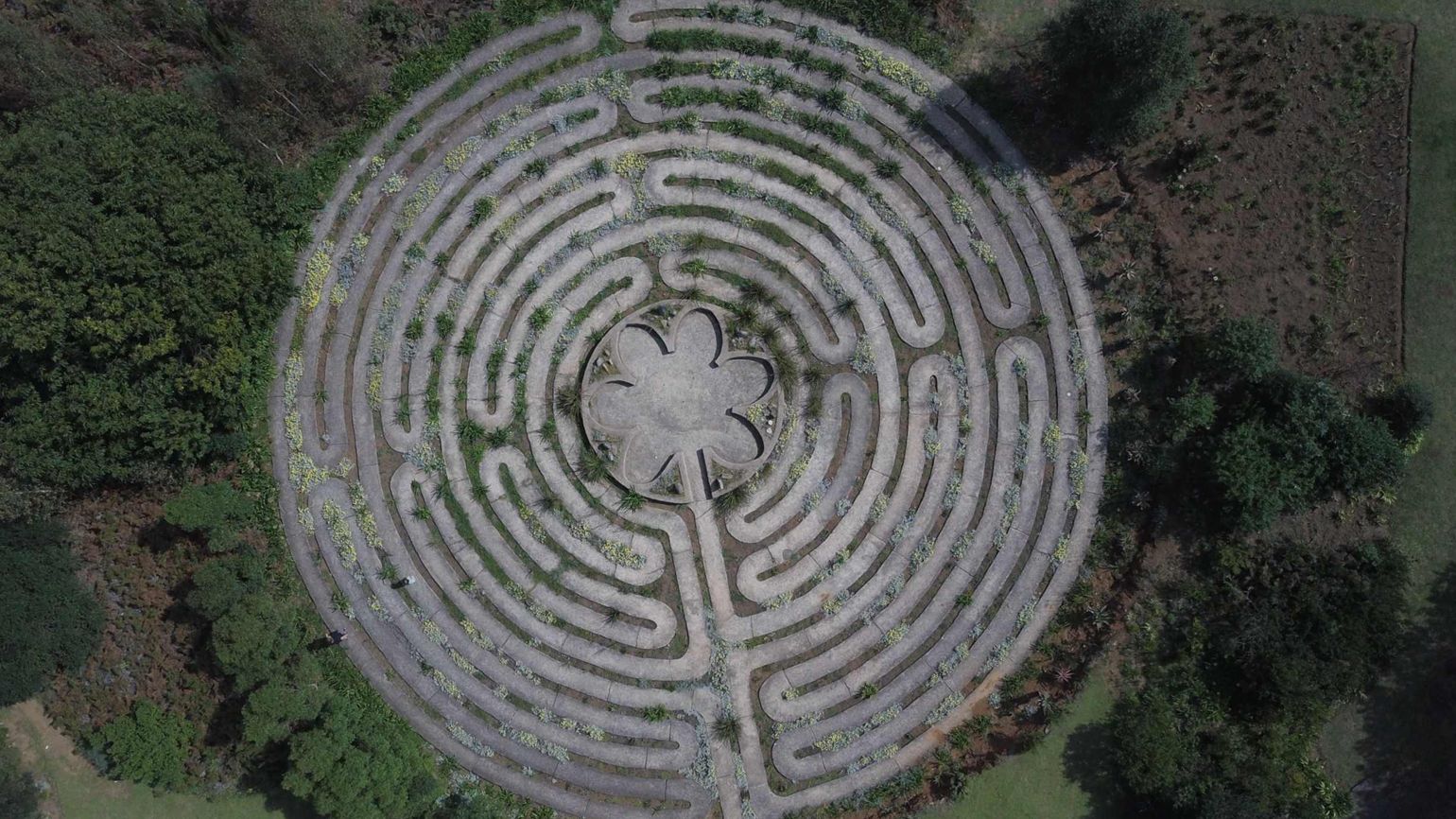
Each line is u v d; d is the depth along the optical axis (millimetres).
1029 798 37500
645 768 38375
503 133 39219
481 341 38969
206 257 33906
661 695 38500
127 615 38656
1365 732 37031
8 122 36375
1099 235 38406
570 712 38500
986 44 38781
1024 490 38531
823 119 39156
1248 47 38156
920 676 38406
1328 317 37625
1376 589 35969
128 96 34844
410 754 37250
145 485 38062
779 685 38469
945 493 38656
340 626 38625
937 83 38938
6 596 36062
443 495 38812
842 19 38969
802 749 38281
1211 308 37906
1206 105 38250
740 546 38719
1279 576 36812
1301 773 36000
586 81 39219
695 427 38938
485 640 38594
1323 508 37219
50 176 32312
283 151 38656
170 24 37906
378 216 39000
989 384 38750
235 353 35406
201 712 38094
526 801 38344
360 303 38906
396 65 38812
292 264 37938
